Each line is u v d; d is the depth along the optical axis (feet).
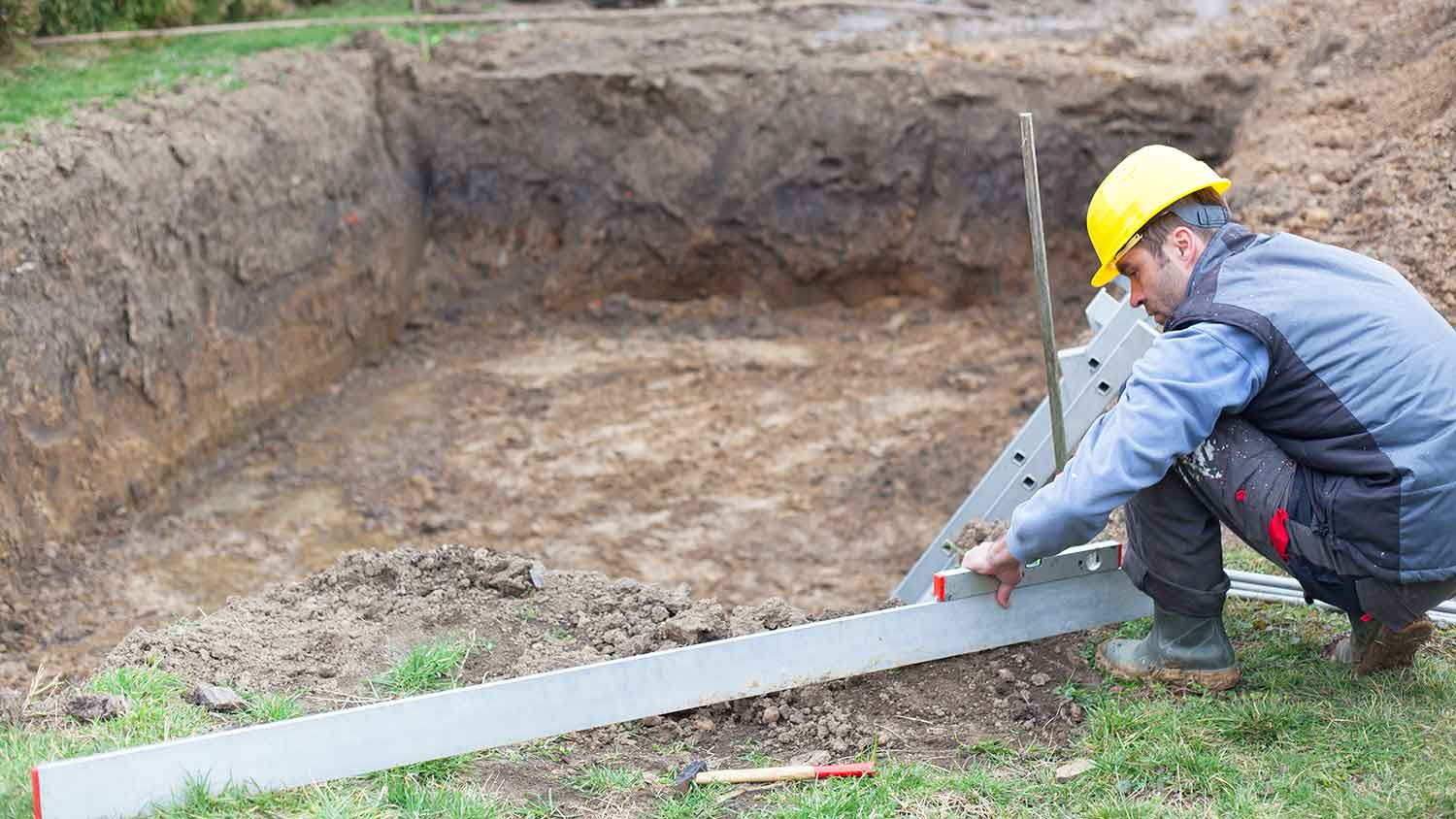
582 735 11.41
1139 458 9.91
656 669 11.03
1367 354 9.74
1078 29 36.09
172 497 25.49
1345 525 10.01
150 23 32.01
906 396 29.66
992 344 31.83
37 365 22.04
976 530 15.12
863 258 33.83
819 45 34.65
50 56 29.25
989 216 33.17
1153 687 11.68
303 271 29.48
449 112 33.81
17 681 18.79
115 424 24.00
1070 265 33.19
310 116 30.04
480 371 31.71
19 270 21.83
